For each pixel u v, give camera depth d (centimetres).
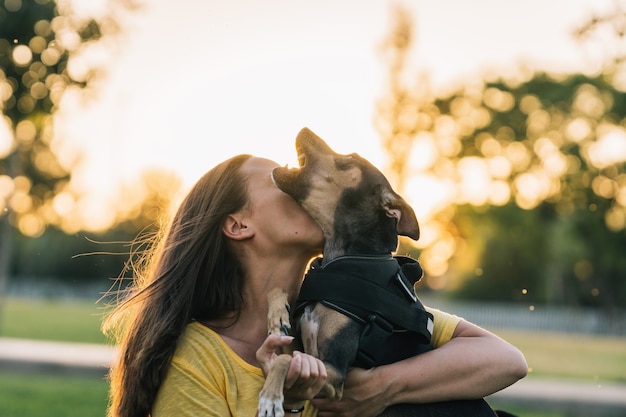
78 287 4681
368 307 364
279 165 383
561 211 4091
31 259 4794
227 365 335
